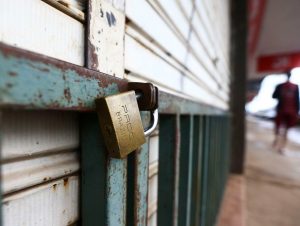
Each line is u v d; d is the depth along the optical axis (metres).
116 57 0.56
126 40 0.62
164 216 0.87
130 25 0.64
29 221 0.40
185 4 1.17
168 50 0.97
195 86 1.49
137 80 0.70
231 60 3.94
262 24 7.94
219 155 2.25
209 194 1.64
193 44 1.38
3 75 0.25
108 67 0.53
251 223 2.28
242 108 3.94
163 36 0.90
